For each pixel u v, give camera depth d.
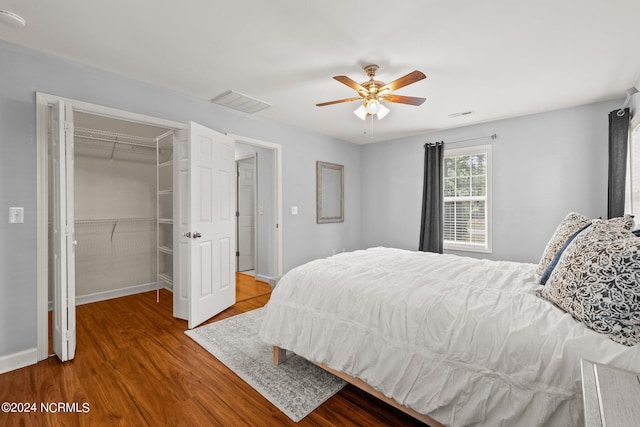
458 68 2.57
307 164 4.63
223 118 3.53
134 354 2.36
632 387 0.71
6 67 2.15
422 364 1.45
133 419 1.64
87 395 1.84
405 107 3.55
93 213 3.76
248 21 1.95
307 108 3.62
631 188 2.97
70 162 2.25
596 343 1.10
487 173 4.14
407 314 1.56
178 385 1.95
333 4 1.79
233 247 3.55
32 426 1.58
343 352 1.74
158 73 2.70
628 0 1.71
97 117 3.71
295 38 2.15
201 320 2.97
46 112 2.31
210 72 2.68
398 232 5.13
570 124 3.53
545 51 2.29
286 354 2.31
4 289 2.14
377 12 1.86
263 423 1.62
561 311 1.37
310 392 1.88
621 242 1.24
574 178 3.51
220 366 2.19
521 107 3.53
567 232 1.99
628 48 2.23
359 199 5.64
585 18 1.88
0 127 2.12
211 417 1.66
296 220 4.48
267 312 2.20
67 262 2.23
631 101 3.01
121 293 3.96
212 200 3.16
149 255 4.25
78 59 2.43
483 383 1.27
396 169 5.14
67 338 2.23
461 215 4.44
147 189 4.21
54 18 1.92
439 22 1.95
